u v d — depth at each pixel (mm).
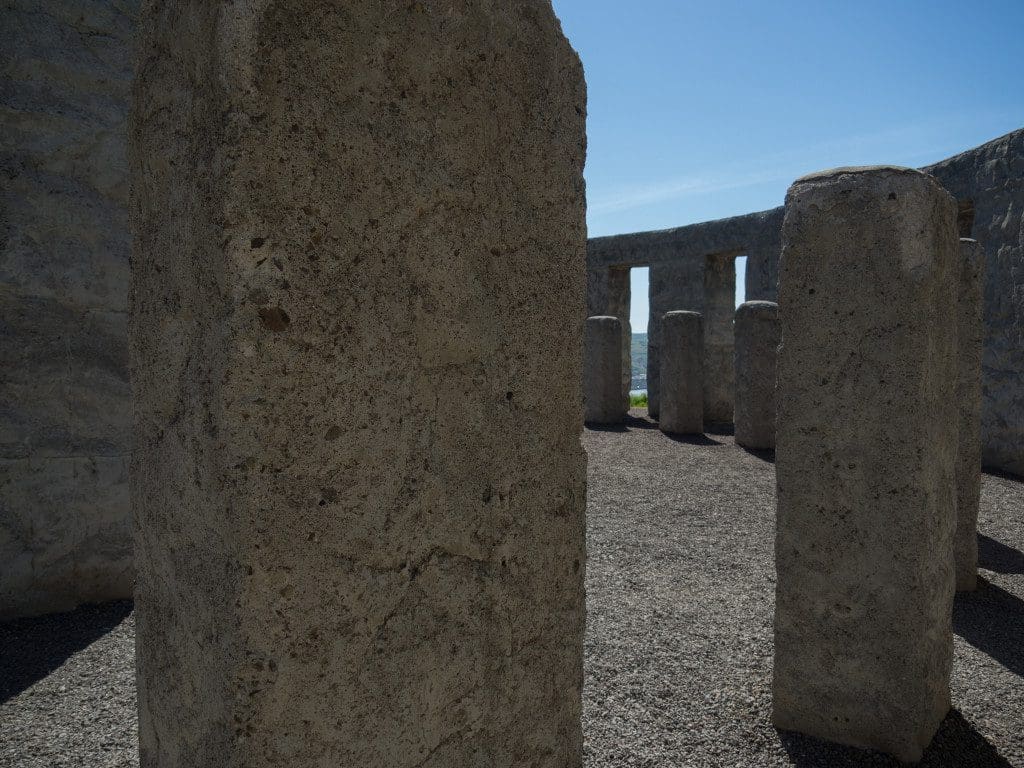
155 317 1371
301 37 1159
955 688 3387
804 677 2951
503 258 1499
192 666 1308
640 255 14461
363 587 1280
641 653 3768
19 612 4012
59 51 4070
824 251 2795
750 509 7023
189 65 1220
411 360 1336
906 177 2652
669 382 11711
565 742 1712
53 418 4082
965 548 4805
